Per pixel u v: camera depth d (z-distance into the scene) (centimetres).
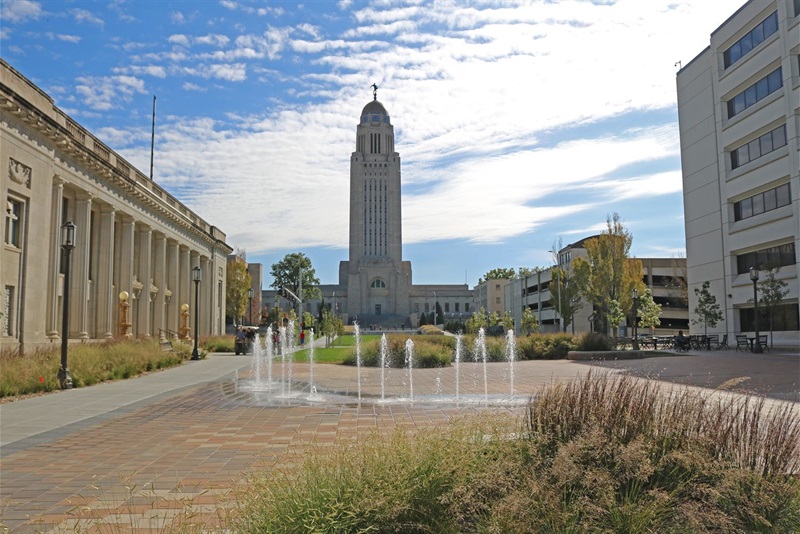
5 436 993
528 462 495
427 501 432
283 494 424
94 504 587
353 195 15950
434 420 1085
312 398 1496
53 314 3119
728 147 4559
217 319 6975
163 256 5159
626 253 5138
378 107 16725
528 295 9888
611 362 2833
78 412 1277
